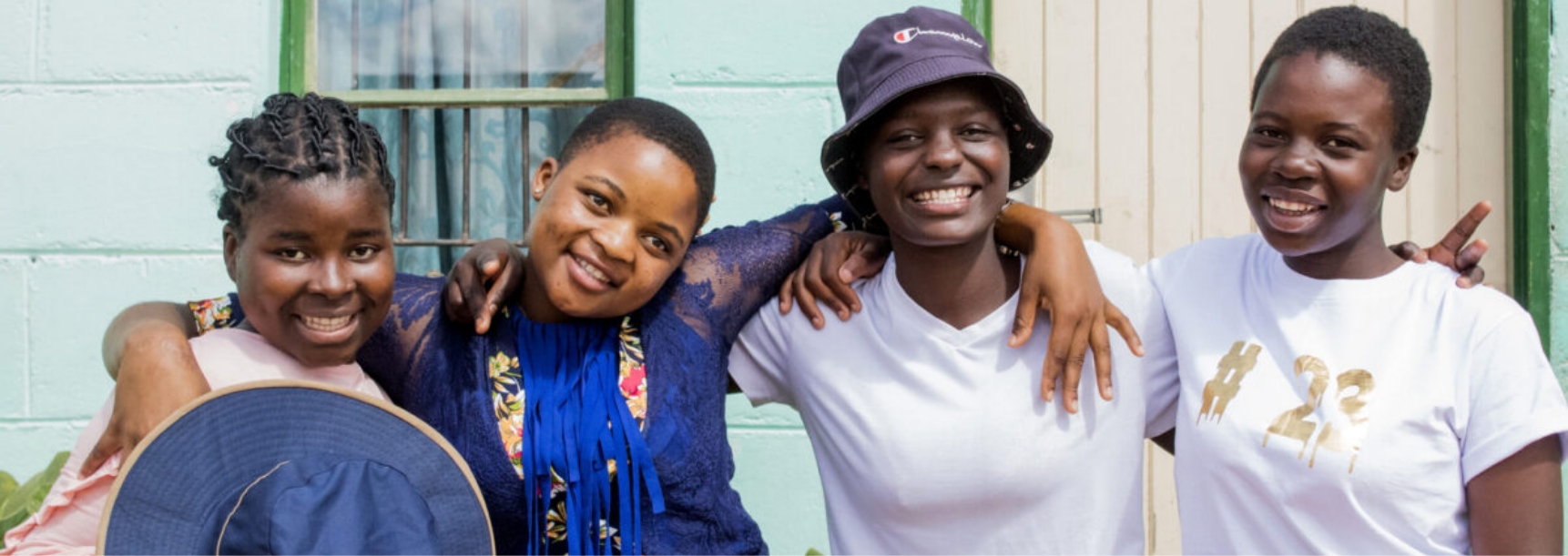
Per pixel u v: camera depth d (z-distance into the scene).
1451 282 1.74
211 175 3.21
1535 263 3.24
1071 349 1.80
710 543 1.86
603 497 1.77
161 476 1.50
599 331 1.86
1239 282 1.88
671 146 1.74
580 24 3.37
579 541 1.76
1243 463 1.74
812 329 1.97
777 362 2.03
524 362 1.82
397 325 1.82
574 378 1.80
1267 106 1.72
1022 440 1.85
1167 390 1.95
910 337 1.91
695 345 1.88
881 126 1.81
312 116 1.60
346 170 1.59
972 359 1.88
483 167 3.40
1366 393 1.69
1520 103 3.27
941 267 1.88
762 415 3.22
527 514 1.76
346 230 1.58
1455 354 1.67
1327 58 1.67
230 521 1.50
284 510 1.49
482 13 3.39
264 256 1.58
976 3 3.29
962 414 1.86
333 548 1.50
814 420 1.99
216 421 1.54
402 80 3.40
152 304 1.84
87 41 3.21
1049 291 1.80
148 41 3.21
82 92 3.21
